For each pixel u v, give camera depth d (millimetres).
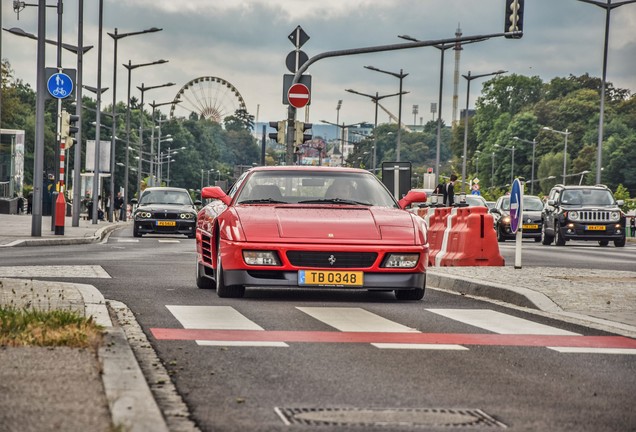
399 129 77375
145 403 6152
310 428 6004
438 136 67750
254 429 5953
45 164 151875
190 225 40344
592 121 179625
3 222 47594
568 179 171375
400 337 10047
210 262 14648
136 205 41875
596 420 6453
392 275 13516
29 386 6465
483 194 172125
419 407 6691
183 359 8422
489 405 6828
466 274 17453
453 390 7332
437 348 9375
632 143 170000
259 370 7973
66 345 8117
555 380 7863
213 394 6980
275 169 15320
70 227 45219
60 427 5391
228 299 13516
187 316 11391
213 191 14953
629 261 27125
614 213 40688
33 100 172875
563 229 40688
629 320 11938
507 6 32625
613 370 8414
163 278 17078
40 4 31609
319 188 14977
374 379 7688
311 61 32344
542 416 6523
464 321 11570
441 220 22359
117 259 22562
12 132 74875
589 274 18156
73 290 13164
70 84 36875
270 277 13438
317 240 13438
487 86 192500
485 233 20500
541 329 10969
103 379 6801
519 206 19219
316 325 10852
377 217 14047
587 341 10078
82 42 44844
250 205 14602
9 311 9617
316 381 7551
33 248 27469
